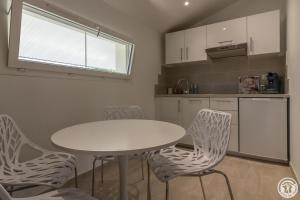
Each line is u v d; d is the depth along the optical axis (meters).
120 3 2.63
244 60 3.32
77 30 2.29
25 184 1.06
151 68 3.49
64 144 0.92
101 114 2.50
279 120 2.53
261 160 2.67
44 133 1.89
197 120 1.62
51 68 1.92
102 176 2.08
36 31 1.90
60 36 2.12
